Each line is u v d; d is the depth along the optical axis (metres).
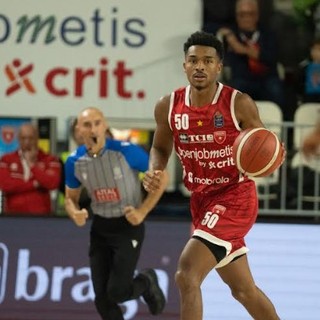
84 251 16.28
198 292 10.98
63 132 18.72
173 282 16.14
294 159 18.14
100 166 14.54
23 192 17.45
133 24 18.88
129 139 18.58
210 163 11.52
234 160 11.13
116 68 18.88
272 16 19.44
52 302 16.17
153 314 15.38
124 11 18.86
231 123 11.31
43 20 18.80
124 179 14.59
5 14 18.77
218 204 11.52
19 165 17.44
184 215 18.05
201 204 11.80
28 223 16.39
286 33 19.44
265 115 18.83
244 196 11.54
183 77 18.95
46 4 18.78
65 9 18.80
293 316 15.98
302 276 16.05
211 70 11.14
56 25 18.81
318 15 19.48
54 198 18.06
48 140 18.44
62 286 16.22
